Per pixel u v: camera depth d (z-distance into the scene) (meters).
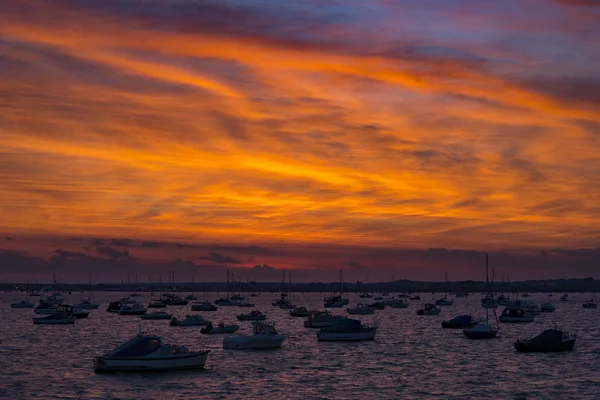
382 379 72.38
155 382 69.50
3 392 64.56
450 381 71.00
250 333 137.62
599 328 151.38
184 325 159.00
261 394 64.06
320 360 87.50
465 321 146.88
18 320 188.12
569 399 61.81
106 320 187.75
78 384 68.44
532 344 94.12
